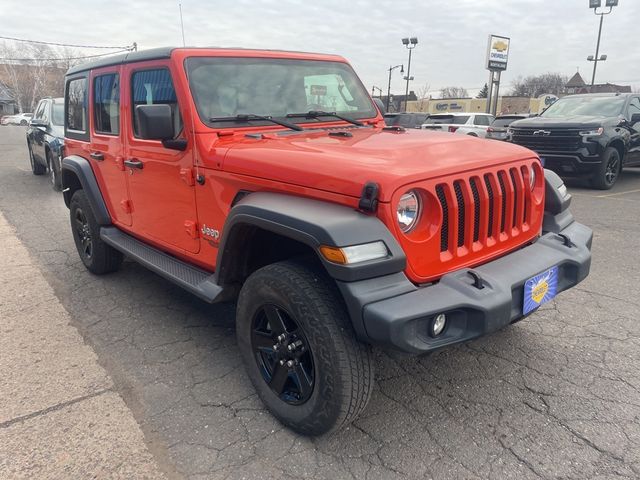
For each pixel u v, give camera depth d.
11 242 6.41
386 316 2.16
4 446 2.63
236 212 2.68
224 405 2.96
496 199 2.75
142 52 3.71
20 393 3.10
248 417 2.85
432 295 2.31
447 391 3.06
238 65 3.54
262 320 2.81
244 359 2.92
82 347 3.67
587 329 3.79
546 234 3.17
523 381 3.14
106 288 4.79
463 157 2.71
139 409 2.94
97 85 4.44
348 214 2.33
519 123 10.51
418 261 2.42
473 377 3.20
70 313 4.24
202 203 3.23
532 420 2.78
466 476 2.40
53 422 2.83
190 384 3.18
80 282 4.96
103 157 4.43
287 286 2.48
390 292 2.26
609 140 9.62
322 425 2.50
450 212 2.51
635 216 7.50
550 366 3.30
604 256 5.52
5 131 35.78
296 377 2.62
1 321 4.11
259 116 3.45
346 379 2.36
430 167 2.47
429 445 2.61
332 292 2.43
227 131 3.24
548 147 9.98
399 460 2.51
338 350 2.34
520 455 2.52
